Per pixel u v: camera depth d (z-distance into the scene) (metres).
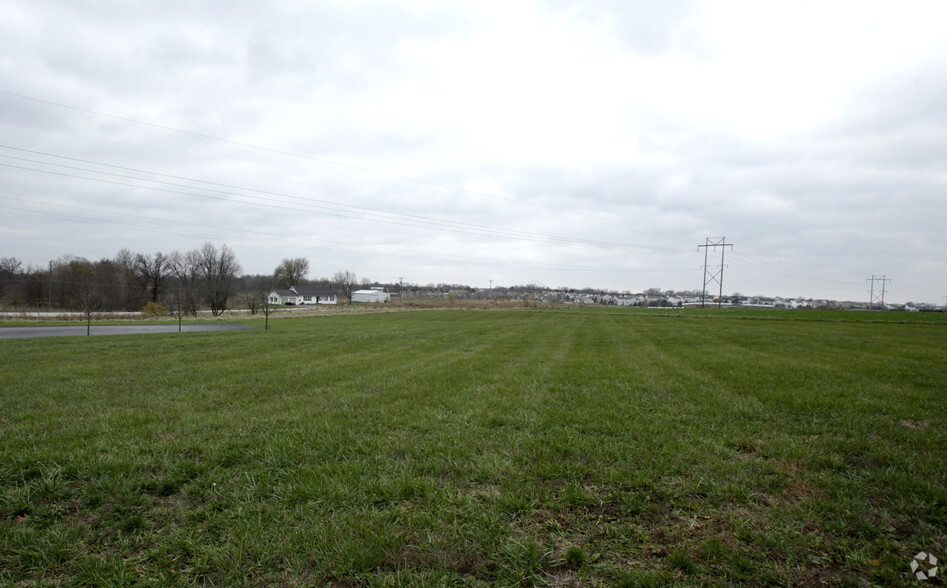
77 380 9.78
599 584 2.82
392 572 2.97
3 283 61.41
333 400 7.88
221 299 69.12
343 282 117.88
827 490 4.09
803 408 7.21
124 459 4.77
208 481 4.31
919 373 10.90
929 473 4.41
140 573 2.92
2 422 6.40
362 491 4.03
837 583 2.79
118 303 65.31
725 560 3.02
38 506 3.79
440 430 6.00
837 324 36.59
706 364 12.70
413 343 19.36
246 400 7.91
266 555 3.08
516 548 3.17
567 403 7.68
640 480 4.25
